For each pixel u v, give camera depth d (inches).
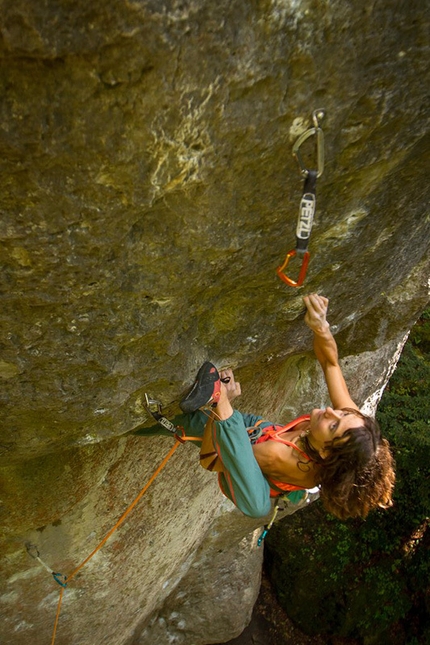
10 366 80.8
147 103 55.9
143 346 89.7
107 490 151.9
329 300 112.0
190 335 98.3
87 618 179.0
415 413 336.2
